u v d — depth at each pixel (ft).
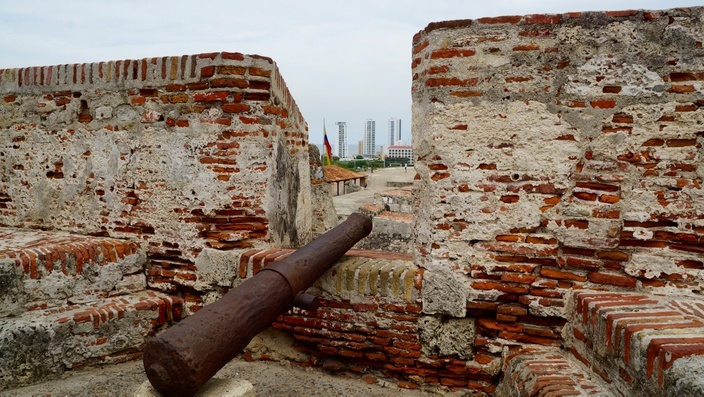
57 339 12.16
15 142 16.34
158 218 14.49
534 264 11.39
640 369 8.16
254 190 14.12
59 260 12.93
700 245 10.41
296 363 13.44
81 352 12.57
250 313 8.64
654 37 10.32
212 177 13.83
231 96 13.57
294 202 17.92
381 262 13.06
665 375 7.48
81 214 15.57
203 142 13.80
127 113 14.52
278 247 15.52
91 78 14.80
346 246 12.72
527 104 11.09
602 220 10.89
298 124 18.57
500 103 11.23
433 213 11.87
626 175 10.71
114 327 13.08
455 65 11.39
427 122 11.86
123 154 14.71
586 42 10.66
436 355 12.13
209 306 8.35
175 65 13.79
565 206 11.09
